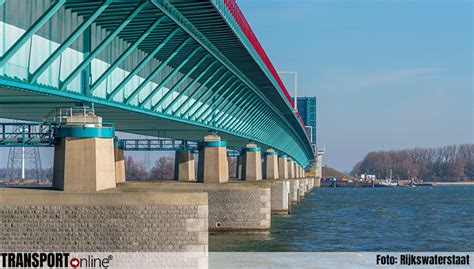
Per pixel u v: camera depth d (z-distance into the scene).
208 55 44.34
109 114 47.56
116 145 61.84
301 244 56.28
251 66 51.97
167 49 41.69
